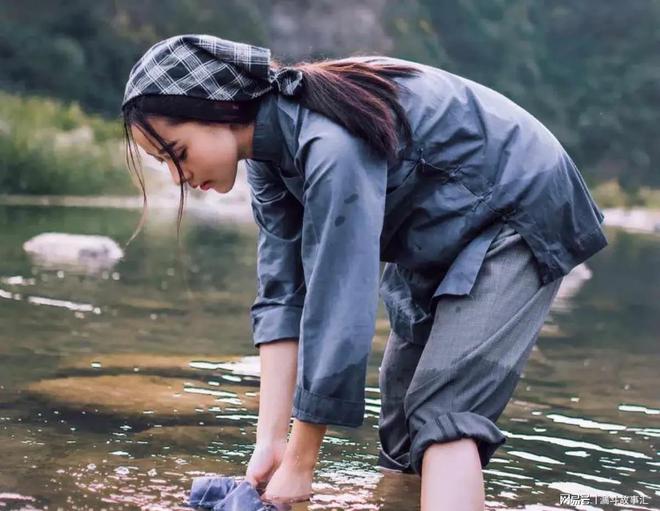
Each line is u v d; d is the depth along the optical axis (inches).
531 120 65.7
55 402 89.7
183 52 59.3
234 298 161.3
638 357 127.0
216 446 78.6
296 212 70.1
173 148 59.9
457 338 60.8
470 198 62.2
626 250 298.5
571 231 64.3
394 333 74.8
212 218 308.3
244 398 94.8
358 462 77.8
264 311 71.0
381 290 74.5
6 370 101.0
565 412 96.7
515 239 62.3
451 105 62.9
